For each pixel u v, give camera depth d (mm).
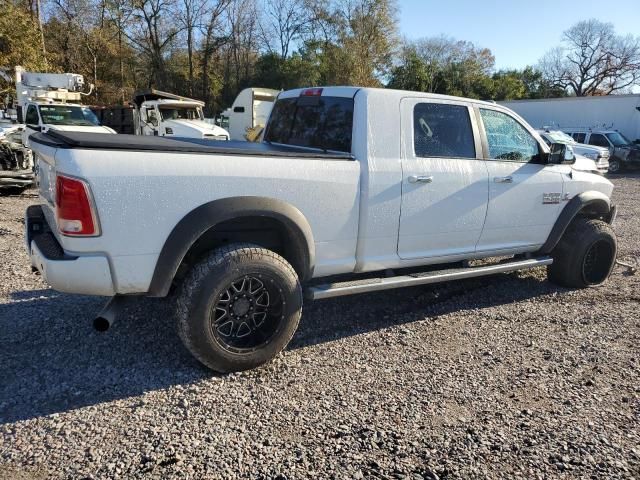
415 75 46656
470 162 4461
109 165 2965
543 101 27484
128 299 3395
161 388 3252
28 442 2670
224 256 3275
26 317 4277
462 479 2467
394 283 4094
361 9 43281
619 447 2738
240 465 2531
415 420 2955
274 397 3180
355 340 4094
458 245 4535
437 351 3912
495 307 4941
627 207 12258
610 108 25266
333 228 3768
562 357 3832
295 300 3533
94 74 41219
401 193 4023
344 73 42219
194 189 3174
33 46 24250
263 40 49219
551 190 5039
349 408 3070
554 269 5543
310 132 4363
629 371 3621
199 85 47750
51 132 3662
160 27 45625
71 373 3402
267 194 3416
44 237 3426
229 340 3414
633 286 5707
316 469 2514
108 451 2613
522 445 2738
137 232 3064
